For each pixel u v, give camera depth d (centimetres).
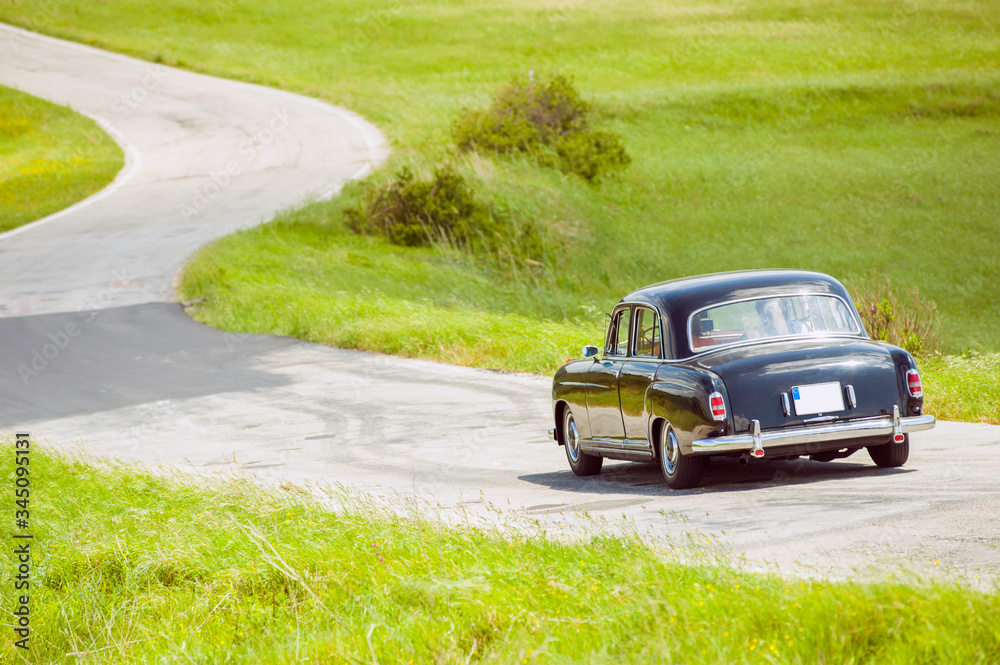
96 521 1883
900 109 12306
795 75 14038
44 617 1499
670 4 18650
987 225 8325
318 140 11381
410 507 1745
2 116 13338
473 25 17862
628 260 7681
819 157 10688
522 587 1133
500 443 2577
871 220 8612
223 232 7506
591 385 2061
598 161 9800
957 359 3084
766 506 1579
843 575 1126
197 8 19900
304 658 1116
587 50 15962
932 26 16150
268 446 2756
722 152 10938
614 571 1153
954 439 2103
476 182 8406
